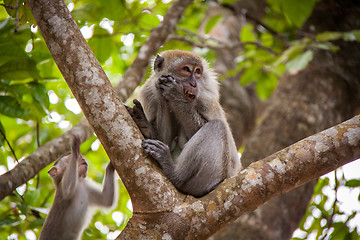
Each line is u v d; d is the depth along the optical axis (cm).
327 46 1445
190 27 1712
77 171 1096
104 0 1179
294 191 1362
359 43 1614
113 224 1562
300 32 1596
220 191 771
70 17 809
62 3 808
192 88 1106
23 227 1154
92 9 1182
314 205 1520
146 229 738
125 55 1806
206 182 938
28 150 1584
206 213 751
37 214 1216
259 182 768
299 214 1365
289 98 1556
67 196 1089
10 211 1264
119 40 1634
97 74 790
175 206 756
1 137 1084
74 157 1080
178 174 906
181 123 1037
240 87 1777
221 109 1185
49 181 1520
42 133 1612
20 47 1080
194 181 923
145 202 757
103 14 1191
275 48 1744
